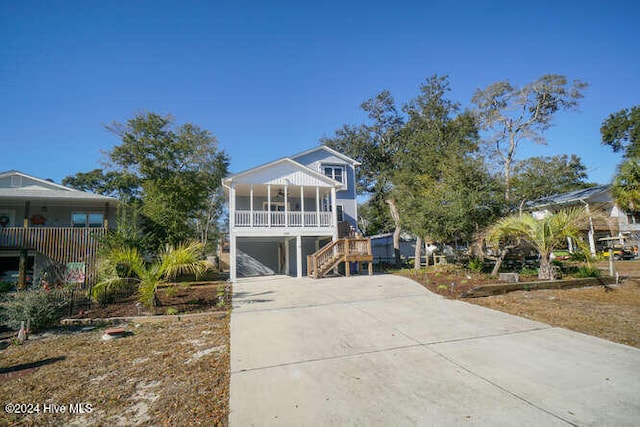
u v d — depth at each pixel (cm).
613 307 767
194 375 448
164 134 2583
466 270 1505
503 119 2633
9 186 1867
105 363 509
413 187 1862
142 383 429
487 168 1427
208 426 321
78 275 1270
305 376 436
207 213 3553
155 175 2480
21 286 1274
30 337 677
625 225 2062
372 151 2731
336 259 1627
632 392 369
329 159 2269
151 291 892
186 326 727
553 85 2403
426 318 728
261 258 2122
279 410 348
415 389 391
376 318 739
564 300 853
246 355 520
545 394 369
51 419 345
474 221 1362
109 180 3262
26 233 1280
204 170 2998
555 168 2880
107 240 1255
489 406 347
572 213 1106
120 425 329
